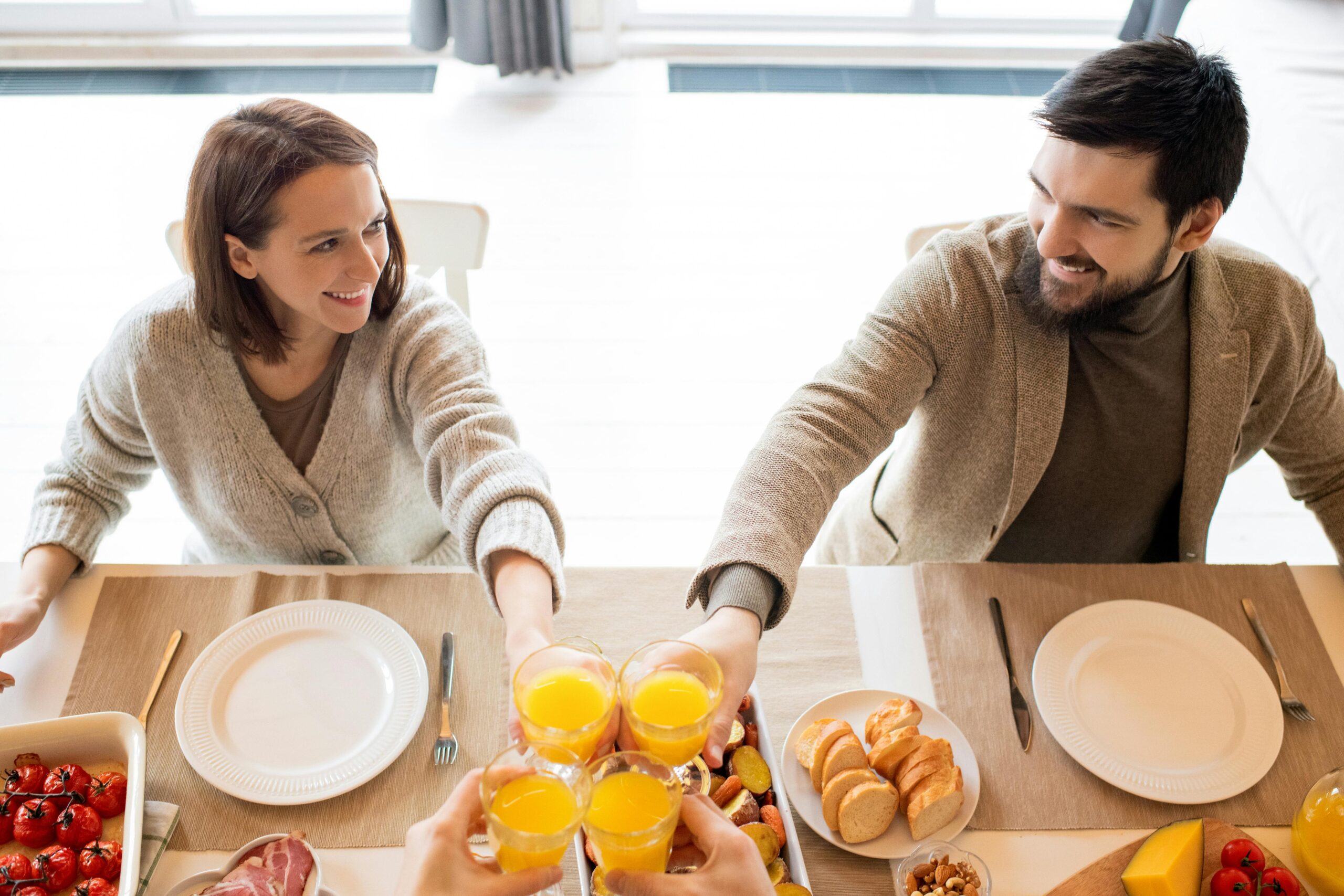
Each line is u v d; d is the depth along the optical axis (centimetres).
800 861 93
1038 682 116
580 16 399
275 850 96
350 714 110
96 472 135
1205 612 125
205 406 130
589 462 268
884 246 339
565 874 98
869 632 123
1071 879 100
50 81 389
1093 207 113
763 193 357
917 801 100
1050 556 152
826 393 132
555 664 88
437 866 76
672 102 397
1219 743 111
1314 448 143
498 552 112
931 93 409
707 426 279
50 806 97
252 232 112
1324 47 319
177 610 120
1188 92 107
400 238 128
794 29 422
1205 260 132
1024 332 132
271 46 401
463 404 127
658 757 83
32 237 325
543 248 330
